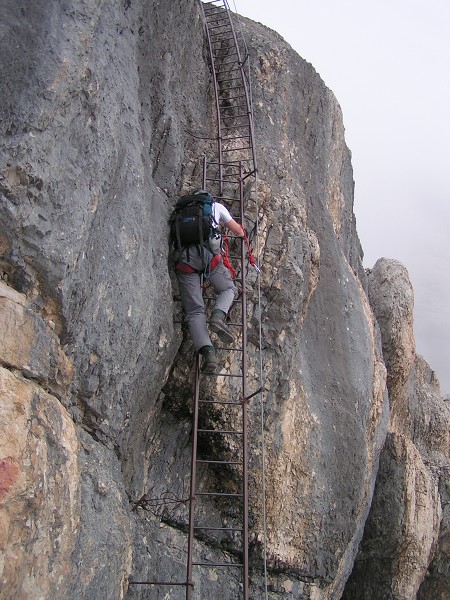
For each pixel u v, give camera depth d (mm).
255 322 8023
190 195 7613
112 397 6324
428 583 14211
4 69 5277
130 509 6914
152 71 8289
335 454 9148
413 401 15672
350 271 11219
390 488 12352
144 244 6875
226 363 7875
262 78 10234
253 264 7781
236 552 8078
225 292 7465
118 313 6266
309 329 9625
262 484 8039
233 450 7941
